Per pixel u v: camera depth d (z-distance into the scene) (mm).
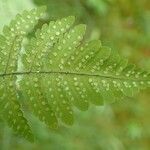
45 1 435
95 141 712
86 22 679
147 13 802
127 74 251
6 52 250
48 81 253
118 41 802
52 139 619
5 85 250
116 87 251
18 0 351
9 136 555
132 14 765
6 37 250
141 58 850
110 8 714
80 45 252
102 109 726
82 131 699
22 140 574
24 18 250
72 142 661
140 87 251
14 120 244
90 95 252
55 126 246
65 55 252
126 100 815
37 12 250
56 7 566
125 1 724
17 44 251
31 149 586
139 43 843
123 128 794
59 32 250
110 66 252
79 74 253
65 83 253
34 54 252
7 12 336
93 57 252
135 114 817
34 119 565
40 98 251
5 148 545
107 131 759
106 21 737
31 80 252
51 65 253
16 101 248
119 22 772
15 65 252
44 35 250
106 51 252
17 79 259
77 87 252
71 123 246
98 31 680
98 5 687
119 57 252
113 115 784
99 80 252
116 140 753
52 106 249
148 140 812
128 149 783
